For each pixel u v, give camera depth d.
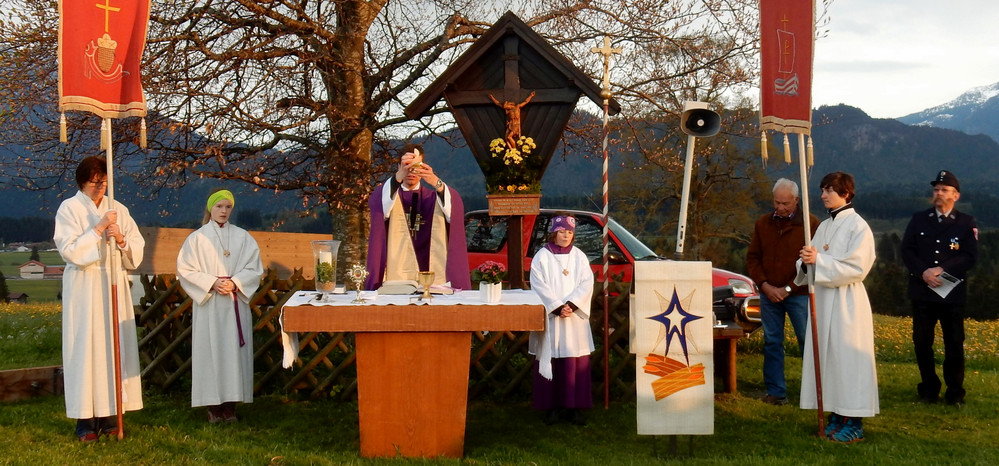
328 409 6.02
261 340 6.70
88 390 4.87
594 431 5.45
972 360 8.51
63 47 4.80
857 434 5.18
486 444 5.11
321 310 4.57
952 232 6.22
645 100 10.31
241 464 4.45
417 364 4.68
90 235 4.82
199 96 7.96
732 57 10.20
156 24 8.43
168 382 6.50
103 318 4.98
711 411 4.68
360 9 8.91
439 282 5.61
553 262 5.63
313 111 8.71
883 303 32.00
